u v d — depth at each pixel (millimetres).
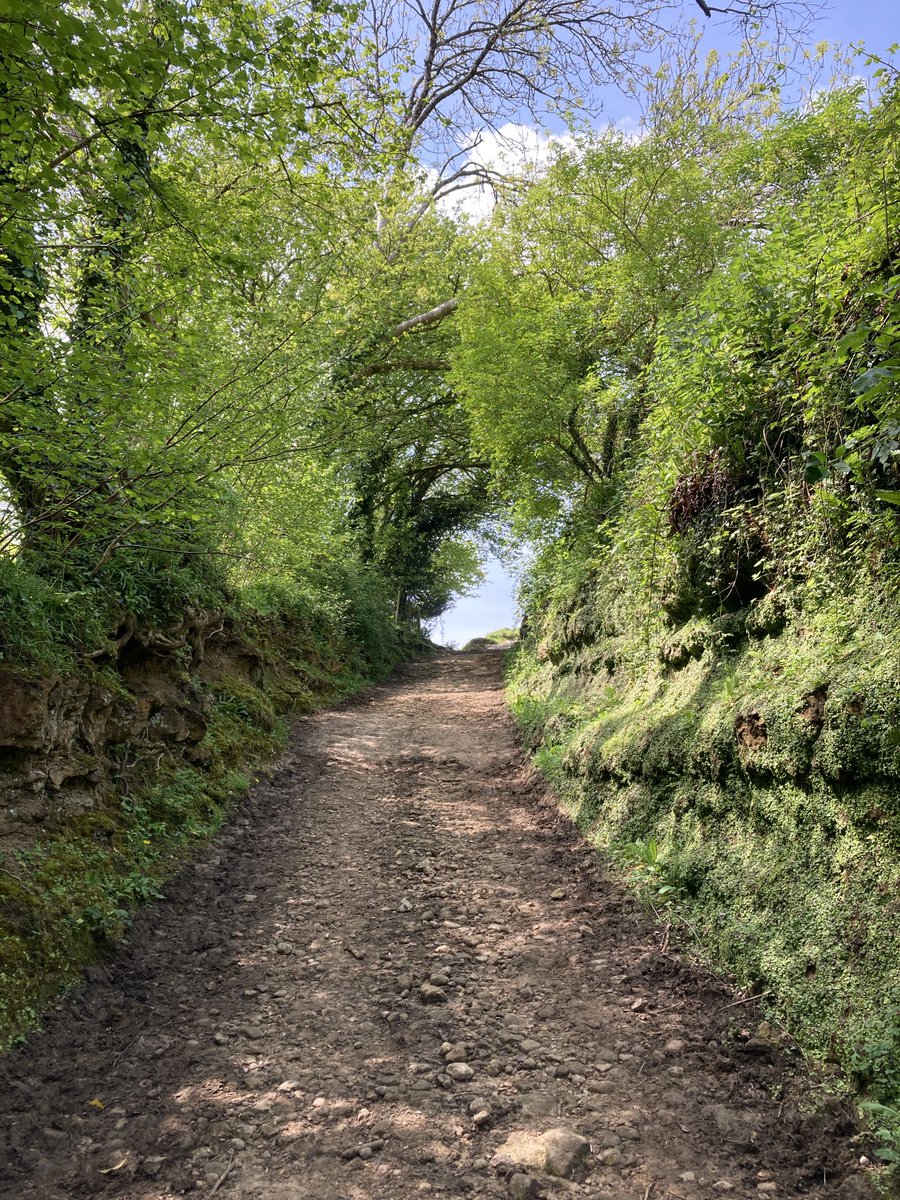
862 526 4129
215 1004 4004
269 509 10125
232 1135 2934
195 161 6414
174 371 5430
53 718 4969
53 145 4188
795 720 3865
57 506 5582
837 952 3273
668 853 5008
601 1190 2605
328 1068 3404
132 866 5172
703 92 11172
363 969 4402
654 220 10094
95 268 5891
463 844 6582
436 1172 2719
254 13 4527
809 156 9555
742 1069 3244
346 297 11984
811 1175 2623
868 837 3365
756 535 5230
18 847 4422
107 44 3588
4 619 4781
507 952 4570
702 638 5848
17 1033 3469
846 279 4344
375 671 18938
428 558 29531
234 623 9875
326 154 6473
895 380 3367
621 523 8031
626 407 10289
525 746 9750
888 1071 2773
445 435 22656
